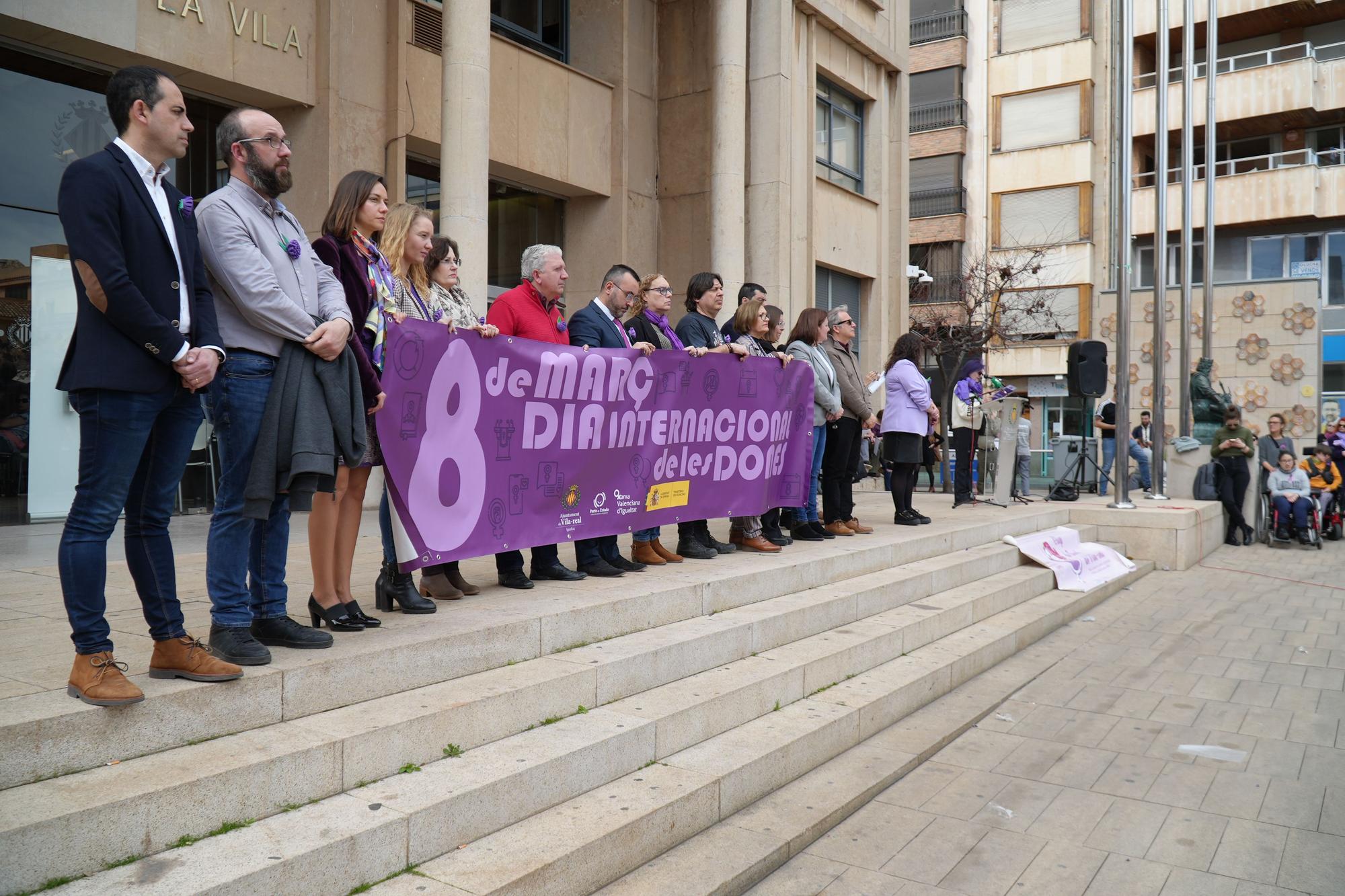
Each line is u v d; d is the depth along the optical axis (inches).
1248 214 1076.5
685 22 511.5
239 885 92.3
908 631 233.5
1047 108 1204.5
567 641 166.1
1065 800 166.1
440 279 183.2
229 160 125.3
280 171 125.6
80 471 104.7
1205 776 178.4
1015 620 284.5
